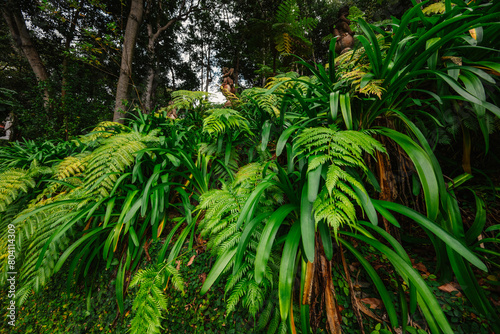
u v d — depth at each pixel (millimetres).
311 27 4840
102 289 1482
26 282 1275
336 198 729
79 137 2256
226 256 949
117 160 1397
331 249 824
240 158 1888
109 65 8414
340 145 788
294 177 1198
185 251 1439
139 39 10000
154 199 1310
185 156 1493
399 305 894
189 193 1727
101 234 1535
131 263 1477
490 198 1098
